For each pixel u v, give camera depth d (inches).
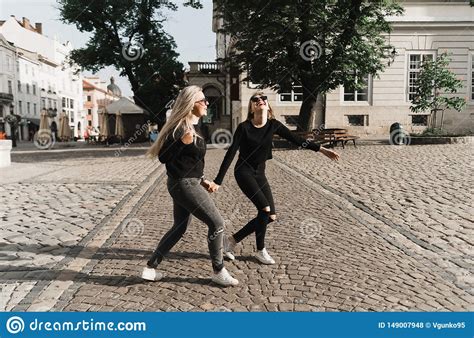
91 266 163.8
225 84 1208.2
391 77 991.0
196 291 140.0
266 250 179.3
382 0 646.5
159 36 1128.2
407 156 505.4
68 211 260.1
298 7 637.9
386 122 1002.1
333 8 647.1
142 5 1071.6
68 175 431.2
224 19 713.6
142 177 410.6
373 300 132.3
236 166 160.1
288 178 375.9
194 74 1203.9
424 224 218.1
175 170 135.3
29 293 139.6
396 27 973.2
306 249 181.3
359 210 249.8
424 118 988.6
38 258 173.6
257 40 669.3
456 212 239.0
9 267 163.5
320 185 335.6
